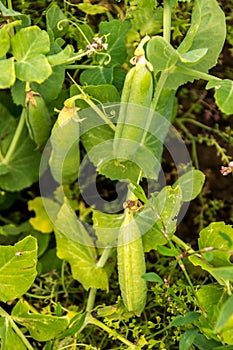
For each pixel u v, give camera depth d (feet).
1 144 2.34
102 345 2.28
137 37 2.26
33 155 2.35
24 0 2.31
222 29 2.06
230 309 1.73
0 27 2.13
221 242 2.03
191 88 2.47
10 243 2.40
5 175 2.35
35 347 2.27
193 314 1.93
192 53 2.01
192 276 2.30
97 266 2.22
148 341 2.22
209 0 2.05
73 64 2.33
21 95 2.15
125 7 2.28
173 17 2.27
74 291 2.35
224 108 1.98
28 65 1.99
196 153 2.52
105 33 2.19
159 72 2.12
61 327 2.00
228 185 2.51
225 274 1.84
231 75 2.44
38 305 2.30
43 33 2.00
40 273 2.35
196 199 2.49
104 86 2.08
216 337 1.92
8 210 2.51
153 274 1.94
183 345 1.92
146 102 2.00
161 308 2.29
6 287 2.00
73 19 2.31
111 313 2.17
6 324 2.01
